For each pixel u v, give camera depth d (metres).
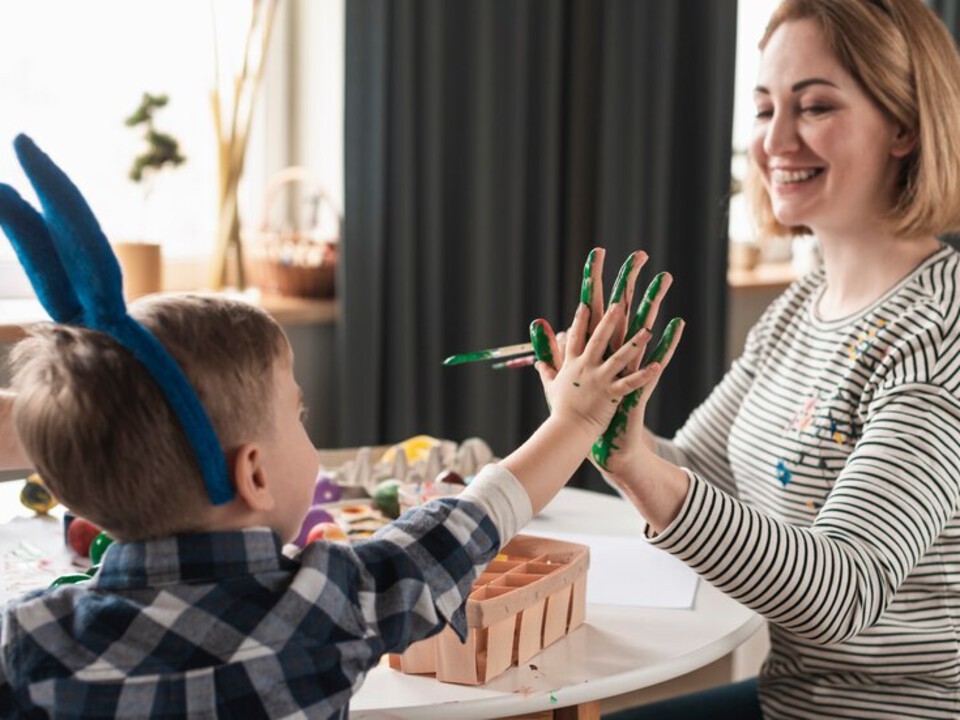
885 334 1.28
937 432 1.17
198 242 2.56
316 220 2.55
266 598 0.82
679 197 2.68
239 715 0.79
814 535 1.09
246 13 2.41
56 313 0.85
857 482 1.15
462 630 0.91
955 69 1.32
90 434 0.79
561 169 2.59
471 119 2.41
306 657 0.81
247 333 0.84
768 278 3.02
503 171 2.45
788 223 1.41
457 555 0.90
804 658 1.32
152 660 0.79
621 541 1.41
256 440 0.83
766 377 1.47
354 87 2.29
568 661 1.08
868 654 1.26
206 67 2.43
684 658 1.09
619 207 2.57
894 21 1.32
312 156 2.64
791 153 1.37
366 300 2.37
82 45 2.29
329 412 2.51
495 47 2.40
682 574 1.31
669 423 2.75
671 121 2.62
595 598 1.24
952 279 1.27
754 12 3.10
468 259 2.46
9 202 0.83
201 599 0.81
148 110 2.29
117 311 0.77
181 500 0.81
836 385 1.31
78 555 1.29
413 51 2.32
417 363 2.43
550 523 1.49
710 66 2.59
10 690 0.80
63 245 0.78
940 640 1.24
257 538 0.83
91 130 2.33
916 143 1.33
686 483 1.08
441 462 1.57
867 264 1.37
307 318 2.40
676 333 1.00
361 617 0.85
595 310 1.03
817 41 1.34
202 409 0.77
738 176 3.11
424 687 1.02
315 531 1.25
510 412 2.51
